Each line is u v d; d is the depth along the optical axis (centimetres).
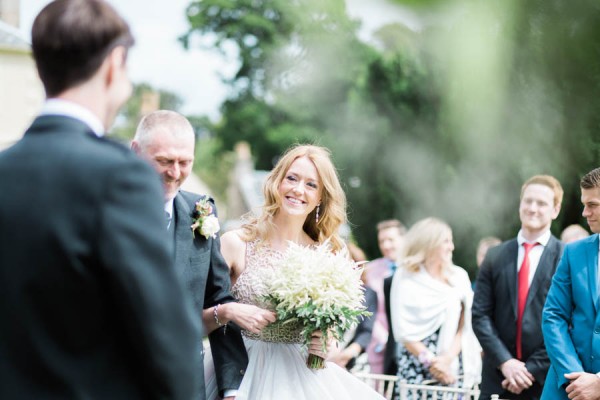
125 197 154
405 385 419
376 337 580
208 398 331
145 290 150
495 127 895
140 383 158
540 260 464
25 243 152
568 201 824
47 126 162
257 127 2392
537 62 685
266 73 2423
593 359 380
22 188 155
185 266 300
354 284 335
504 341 468
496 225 1022
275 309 340
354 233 1511
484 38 482
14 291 151
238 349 331
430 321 514
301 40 2175
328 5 1998
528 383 448
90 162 156
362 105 1524
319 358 336
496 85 811
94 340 154
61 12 163
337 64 1964
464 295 526
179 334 154
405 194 1379
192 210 310
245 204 3512
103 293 153
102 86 167
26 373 151
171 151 281
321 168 362
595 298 386
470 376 518
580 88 765
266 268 349
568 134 823
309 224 377
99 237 151
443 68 1073
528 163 894
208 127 3269
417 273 526
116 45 166
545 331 397
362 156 1515
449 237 530
